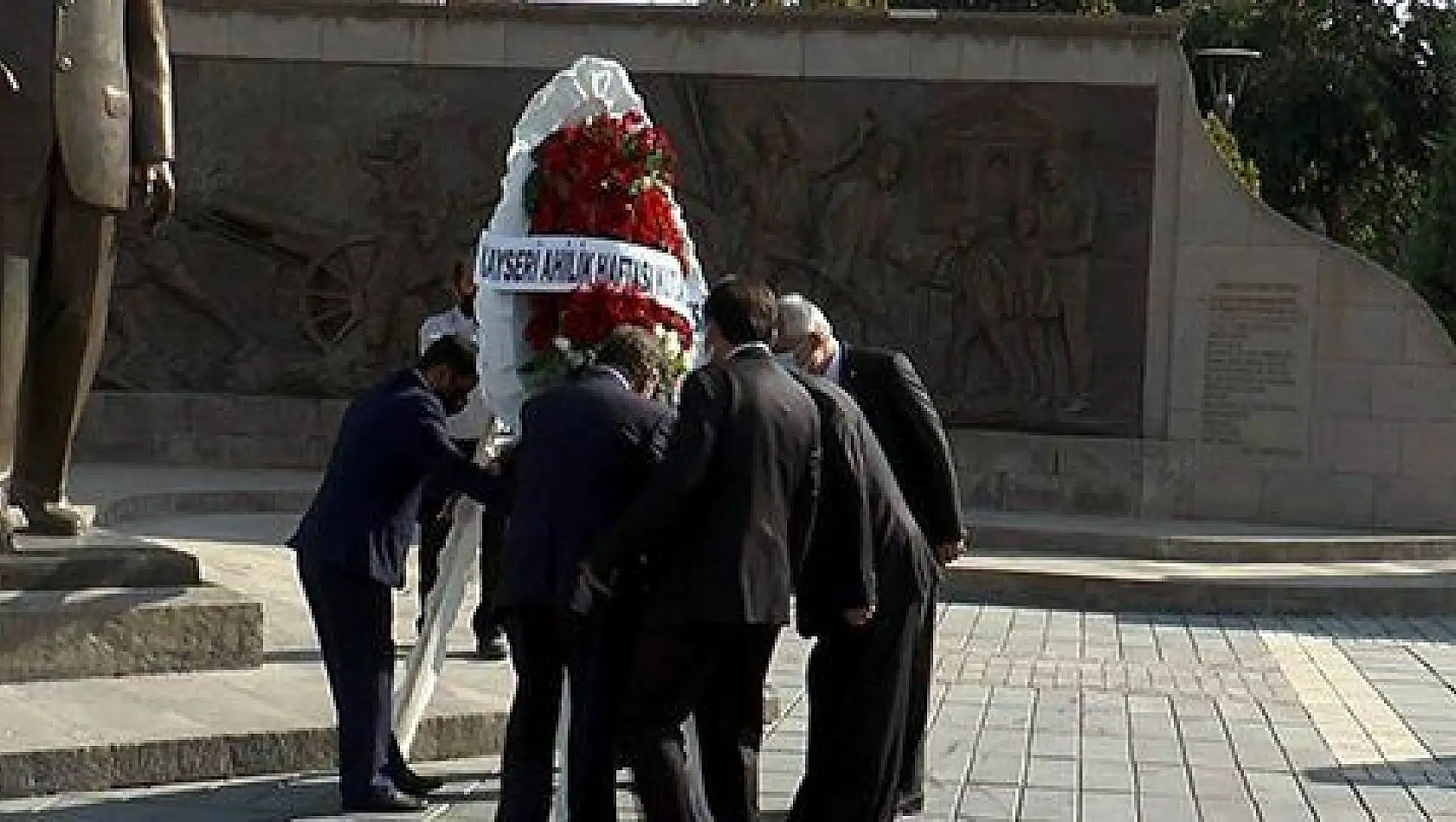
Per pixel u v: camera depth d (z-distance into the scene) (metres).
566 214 7.28
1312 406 17.77
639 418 6.29
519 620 6.40
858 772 6.46
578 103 7.63
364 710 7.10
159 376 18.94
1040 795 8.01
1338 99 42.44
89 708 7.69
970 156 17.94
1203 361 17.83
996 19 17.80
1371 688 11.38
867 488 6.37
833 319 18.16
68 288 8.59
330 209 18.81
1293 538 16.75
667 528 5.78
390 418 6.99
